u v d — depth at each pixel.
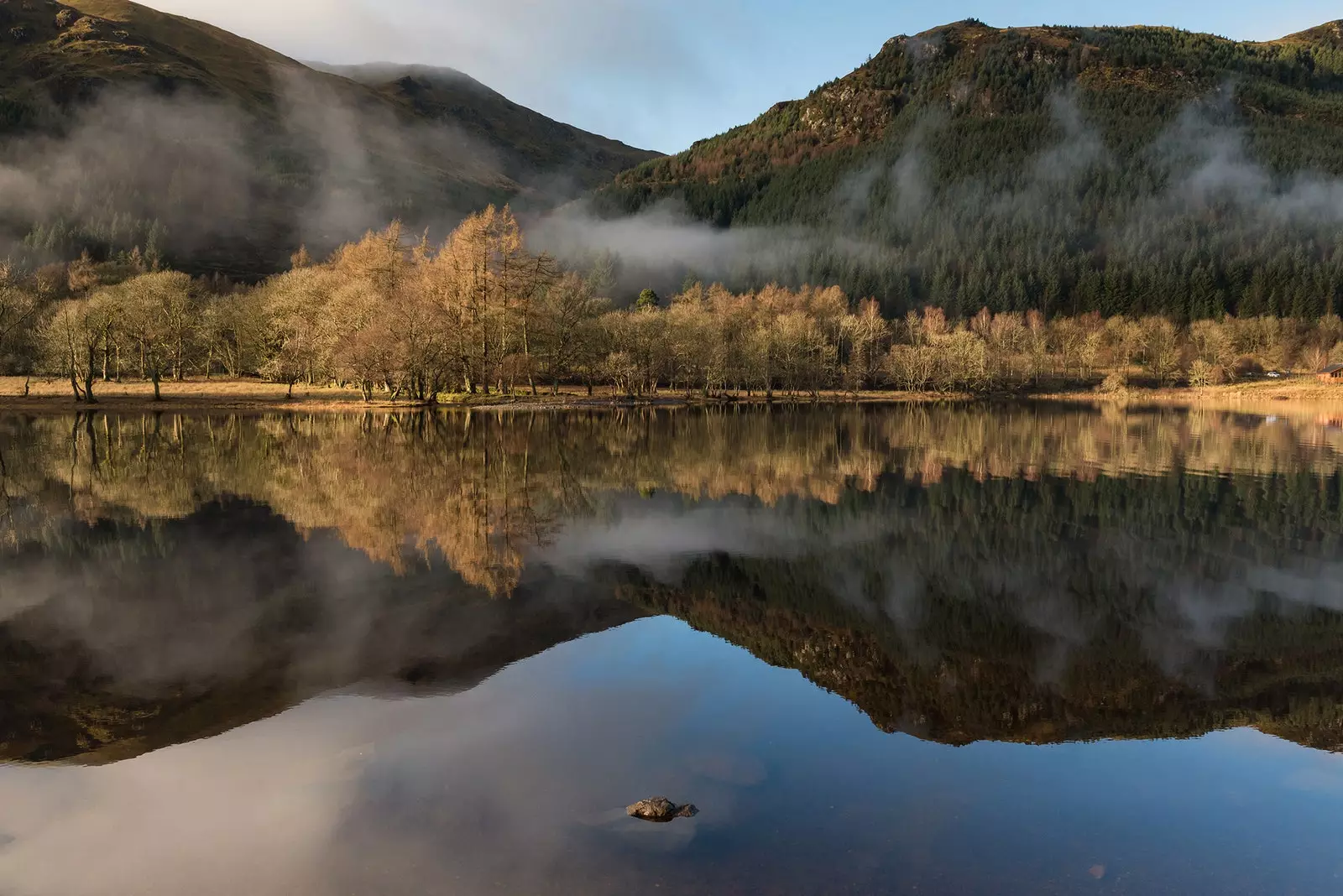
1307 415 100.81
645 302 180.38
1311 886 8.88
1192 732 13.34
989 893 8.54
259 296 116.19
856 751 12.16
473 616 19.03
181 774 11.16
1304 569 24.80
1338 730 13.48
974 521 31.89
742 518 31.84
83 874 8.72
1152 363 182.50
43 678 14.79
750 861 8.97
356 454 49.91
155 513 30.80
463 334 93.31
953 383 156.62
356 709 13.52
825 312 182.12
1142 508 34.97
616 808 10.18
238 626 17.94
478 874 8.64
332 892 8.37
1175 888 8.78
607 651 16.80
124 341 95.69
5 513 30.67
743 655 16.70
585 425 77.75
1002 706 14.29
